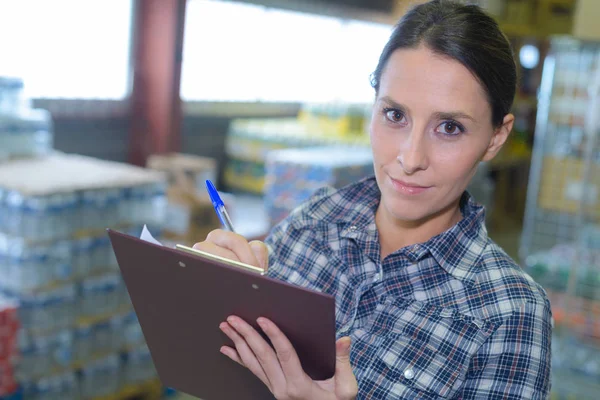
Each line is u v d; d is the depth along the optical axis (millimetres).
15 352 2713
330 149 5391
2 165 3107
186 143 6004
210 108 6172
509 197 7559
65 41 4617
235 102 6434
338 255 1070
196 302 849
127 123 5152
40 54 4484
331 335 758
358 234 1052
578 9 2691
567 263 2781
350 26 7641
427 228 1026
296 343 801
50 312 2826
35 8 4395
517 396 873
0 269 2807
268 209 4820
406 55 884
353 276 1043
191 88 5953
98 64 4859
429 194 910
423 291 977
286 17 6801
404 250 993
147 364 3285
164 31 5008
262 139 6055
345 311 1031
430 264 986
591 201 2760
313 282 1074
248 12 6340
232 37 6242
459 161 889
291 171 4691
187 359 958
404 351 952
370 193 1135
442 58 859
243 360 848
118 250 871
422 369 938
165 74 5043
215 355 914
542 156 2959
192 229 3861
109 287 3059
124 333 3162
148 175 3234
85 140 4902
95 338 3057
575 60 2803
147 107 5129
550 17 6539
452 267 967
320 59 7383
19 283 2750
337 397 809
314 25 7160
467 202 1055
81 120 4840
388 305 987
